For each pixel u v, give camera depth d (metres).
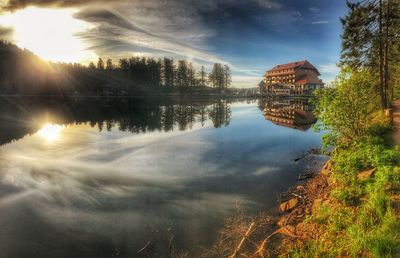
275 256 7.48
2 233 9.37
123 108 63.69
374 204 7.09
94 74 141.00
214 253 8.02
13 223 10.06
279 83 119.56
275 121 40.41
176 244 8.54
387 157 9.66
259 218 10.03
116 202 11.84
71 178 15.09
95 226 9.81
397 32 20.03
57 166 17.38
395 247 5.49
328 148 20.73
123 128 33.97
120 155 20.34
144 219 10.26
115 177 15.22
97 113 51.78
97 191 13.16
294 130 31.75
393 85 26.50
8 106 59.62
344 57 22.16
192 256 7.92
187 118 45.00
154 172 16.12
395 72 25.38
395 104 24.25
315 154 19.75
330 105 13.23
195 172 16.05
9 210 11.15
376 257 5.45
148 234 9.21
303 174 15.08
